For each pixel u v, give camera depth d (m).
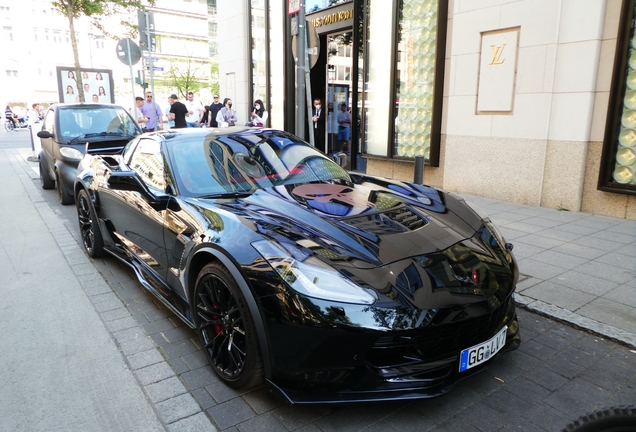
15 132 31.28
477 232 2.88
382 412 2.38
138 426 2.30
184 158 3.49
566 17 6.08
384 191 3.39
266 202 3.01
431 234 2.67
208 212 2.87
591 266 4.33
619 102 5.84
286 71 12.02
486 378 2.69
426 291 2.21
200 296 2.72
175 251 3.04
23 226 6.22
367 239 2.51
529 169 6.71
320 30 11.04
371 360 2.16
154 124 10.50
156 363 2.87
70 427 2.31
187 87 48.22
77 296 3.91
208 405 2.44
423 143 8.48
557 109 6.32
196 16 64.31
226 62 14.68
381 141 9.43
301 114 5.98
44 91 64.94
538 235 5.29
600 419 1.53
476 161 7.39
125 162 4.25
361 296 2.12
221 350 2.62
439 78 7.80
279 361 2.23
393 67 8.70
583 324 3.25
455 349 2.29
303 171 3.62
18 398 2.55
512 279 2.59
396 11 8.48
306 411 2.38
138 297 3.88
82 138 7.51
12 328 3.37
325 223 2.66
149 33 9.82
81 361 2.91
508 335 2.67
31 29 62.44
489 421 2.31
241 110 14.19
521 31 6.53
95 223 4.63
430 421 2.31
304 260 2.26
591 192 6.24
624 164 5.93
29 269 4.58
